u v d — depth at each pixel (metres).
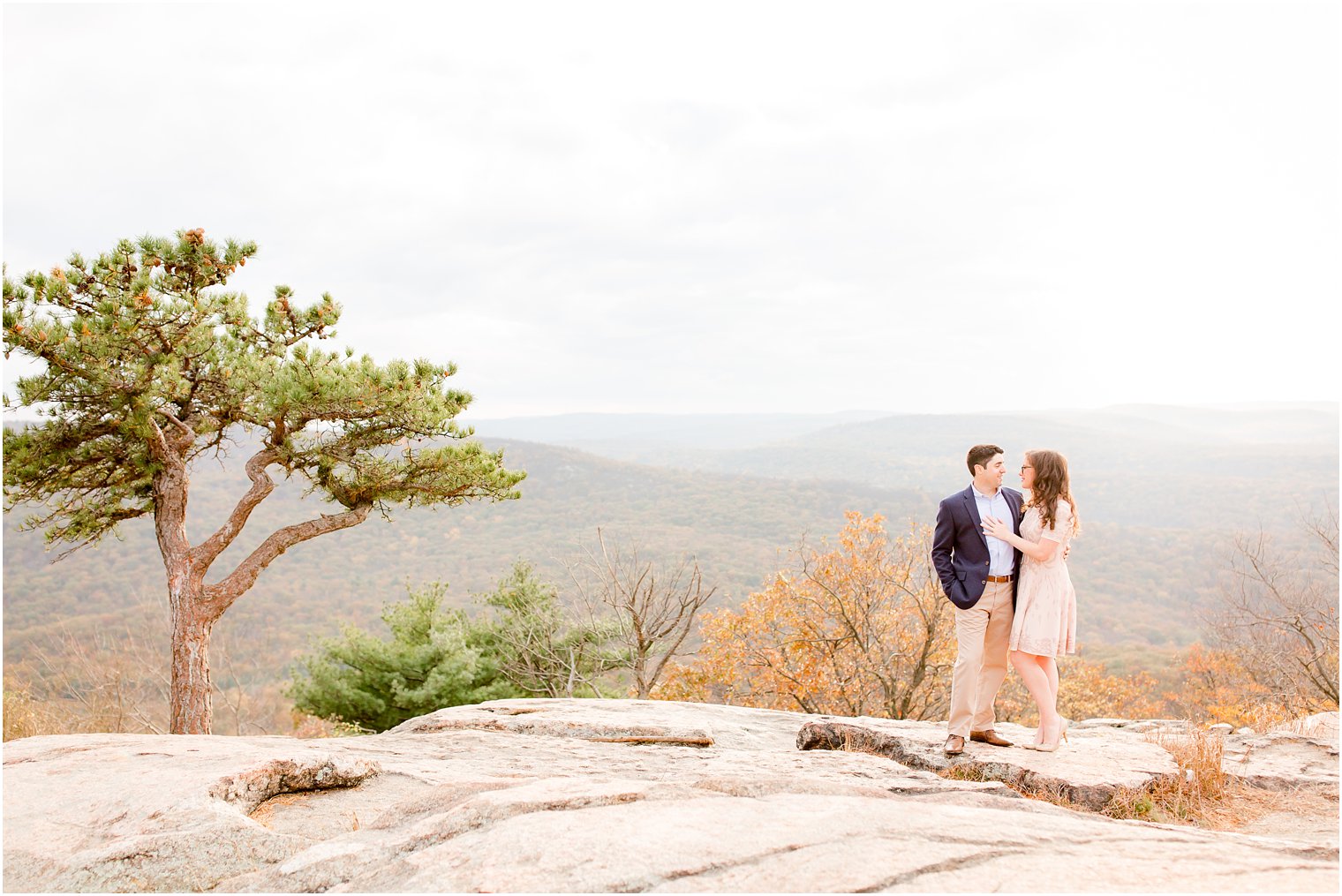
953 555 5.98
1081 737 7.38
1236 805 5.37
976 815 3.69
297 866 3.43
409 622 20.72
